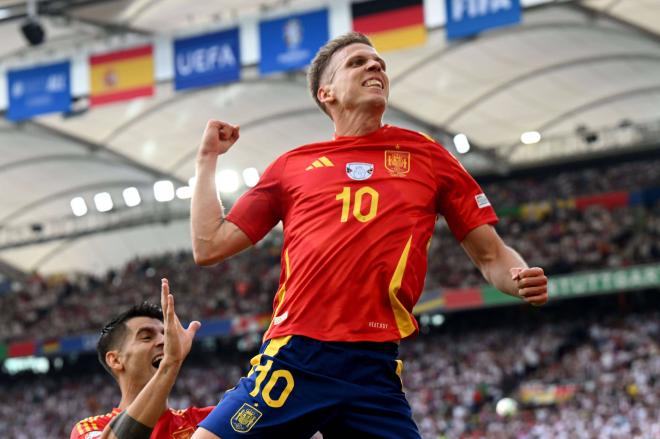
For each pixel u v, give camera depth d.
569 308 127.69
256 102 130.25
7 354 143.25
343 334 10.79
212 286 143.88
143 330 16.58
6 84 97.88
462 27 79.38
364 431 10.75
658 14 104.62
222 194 149.25
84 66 97.44
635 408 94.62
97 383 147.00
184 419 16.62
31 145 138.88
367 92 12.11
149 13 97.56
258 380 10.84
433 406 111.88
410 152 11.93
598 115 141.00
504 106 134.00
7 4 98.44
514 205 141.50
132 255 176.75
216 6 95.81
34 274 165.75
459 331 132.00
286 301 11.19
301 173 11.82
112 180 156.75
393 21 82.75
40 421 140.25
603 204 135.25
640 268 112.00
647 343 109.50
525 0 85.81
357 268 10.98
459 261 129.50
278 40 87.44
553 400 104.88
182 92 123.38
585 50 118.25
